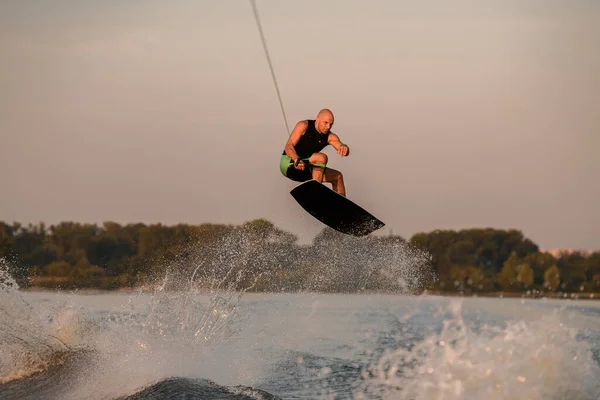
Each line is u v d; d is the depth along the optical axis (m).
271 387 20.20
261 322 29.33
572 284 93.06
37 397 19.03
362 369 22.34
